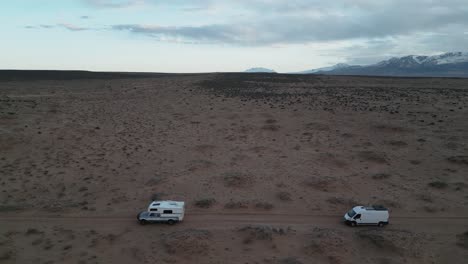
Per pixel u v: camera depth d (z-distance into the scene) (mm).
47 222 34750
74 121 66062
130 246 30734
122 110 76938
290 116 71562
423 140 56125
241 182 42875
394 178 44938
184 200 39250
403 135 59062
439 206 38000
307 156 51719
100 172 46469
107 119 69438
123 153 52656
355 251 30203
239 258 29047
